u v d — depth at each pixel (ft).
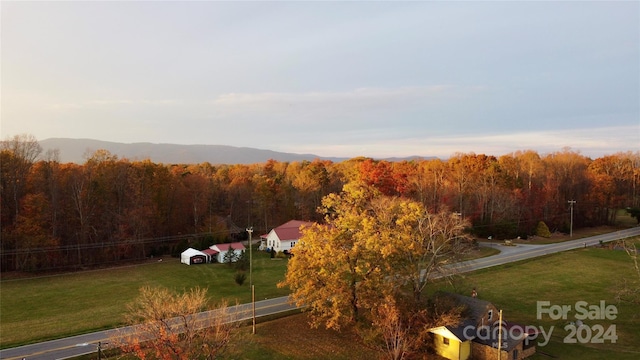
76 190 232.73
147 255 251.39
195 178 305.53
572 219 339.36
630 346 121.29
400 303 119.24
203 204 300.40
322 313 138.10
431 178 335.88
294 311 144.97
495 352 109.09
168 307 94.43
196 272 207.51
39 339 119.75
